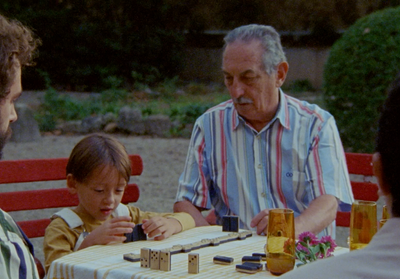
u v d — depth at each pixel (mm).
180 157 10562
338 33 22938
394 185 1127
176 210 3418
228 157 3430
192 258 2027
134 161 3785
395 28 9664
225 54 3312
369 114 9758
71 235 2914
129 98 18500
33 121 12109
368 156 3779
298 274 1090
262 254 2217
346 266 1073
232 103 3527
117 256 2273
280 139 3350
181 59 23766
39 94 19359
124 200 3744
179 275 1998
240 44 3270
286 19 23719
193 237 2621
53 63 21484
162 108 16250
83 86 21406
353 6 22516
